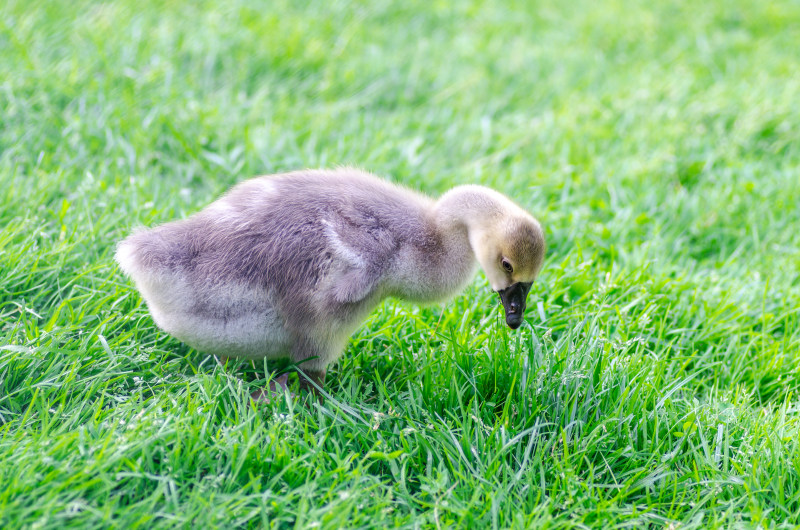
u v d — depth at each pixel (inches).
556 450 218.1
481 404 234.7
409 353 251.1
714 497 207.5
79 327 239.1
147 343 242.8
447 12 594.9
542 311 273.0
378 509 191.0
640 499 210.2
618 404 228.4
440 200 243.3
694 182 406.9
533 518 194.2
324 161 371.6
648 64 537.3
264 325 229.9
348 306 226.2
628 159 409.4
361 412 224.7
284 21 518.9
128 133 373.1
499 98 485.4
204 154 368.8
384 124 436.5
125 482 189.2
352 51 510.6
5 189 300.5
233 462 195.2
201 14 508.7
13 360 217.3
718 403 244.7
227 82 448.8
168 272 218.5
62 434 196.7
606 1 649.0
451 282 243.9
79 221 290.2
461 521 191.0
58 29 449.1
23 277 255.9
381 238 229.5
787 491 212.5
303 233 225.5
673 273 327.3
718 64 542.6
